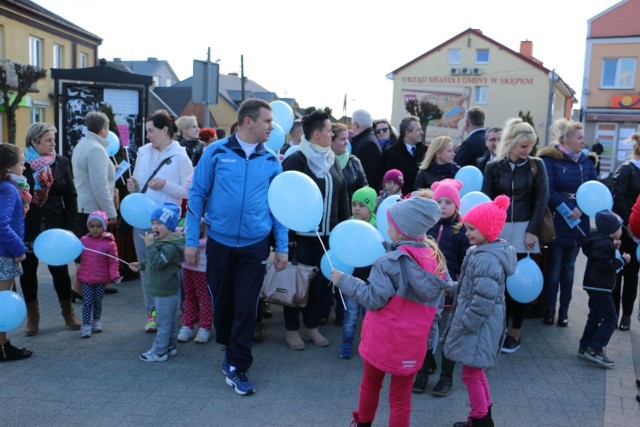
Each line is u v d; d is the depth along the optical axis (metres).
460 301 3.70
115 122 8.39
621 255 5.57
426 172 5.78
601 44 28.08
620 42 27.72
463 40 42.03
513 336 5.25
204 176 4.23
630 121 27.97
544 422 3.86
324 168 5.12
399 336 3.23
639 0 27.33
